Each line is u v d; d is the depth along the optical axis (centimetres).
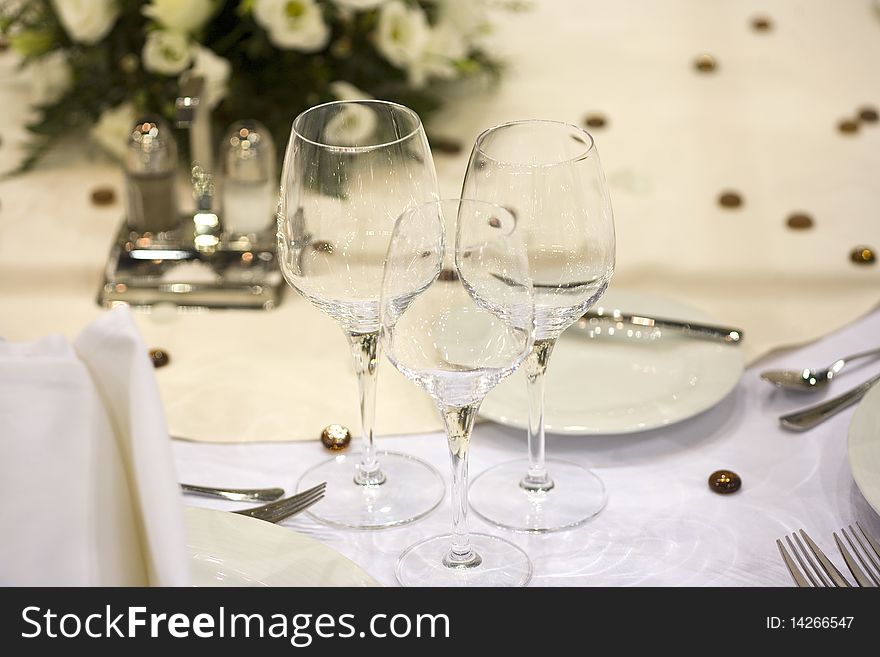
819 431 127
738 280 163
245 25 183
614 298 150
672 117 210
